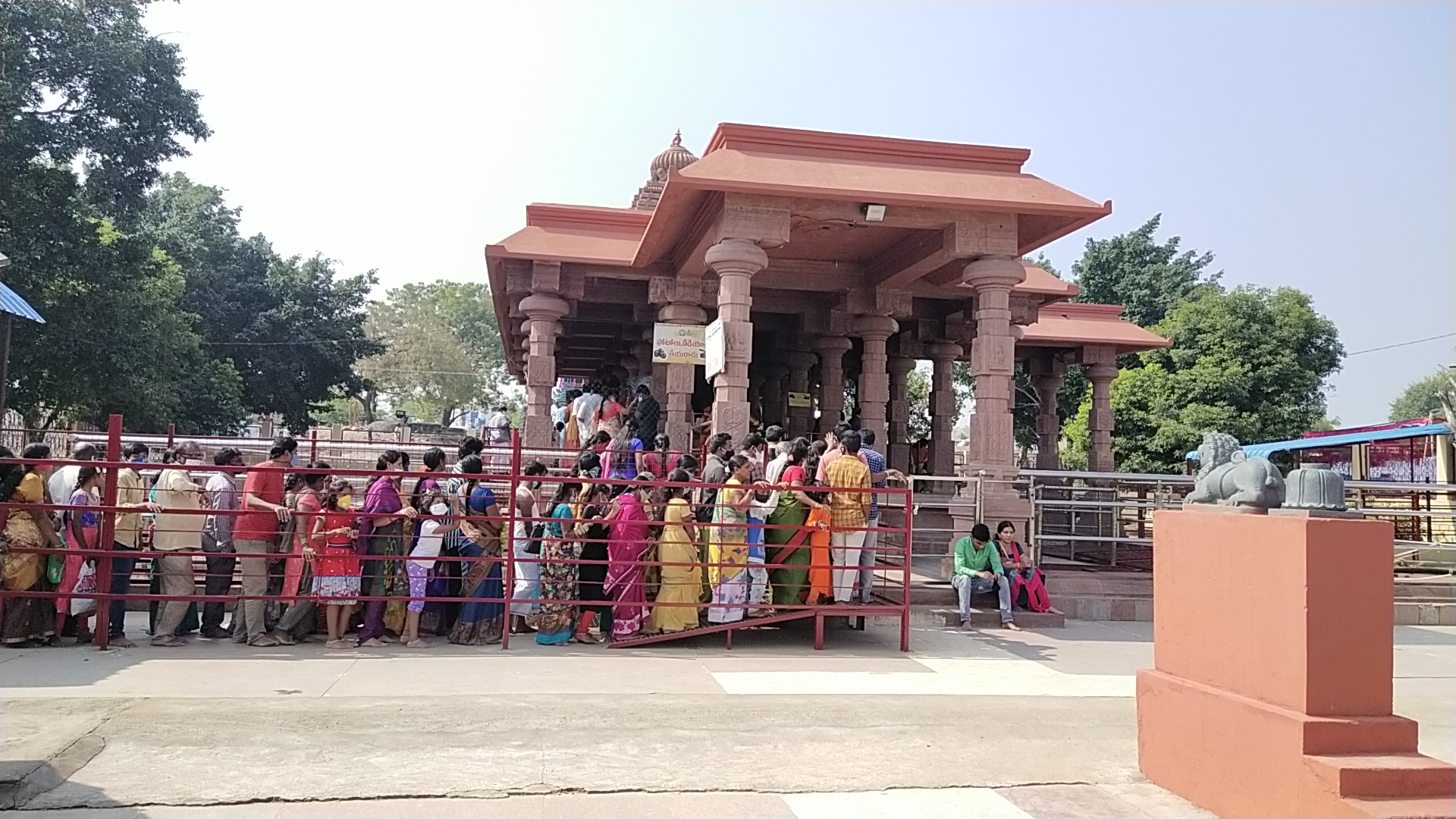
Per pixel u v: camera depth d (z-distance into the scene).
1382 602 4.25
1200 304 29.78
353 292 42.22
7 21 21.77
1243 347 28.53
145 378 24.94
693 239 12.23
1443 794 3.90
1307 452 24.75
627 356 21.03
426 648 7.80
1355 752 4.06
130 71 23.84
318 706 5.72
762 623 8.27
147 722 5.29
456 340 64.38
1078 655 8.60
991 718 6.13
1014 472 11.04
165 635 7.65
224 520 8.41
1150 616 10.95
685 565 7.80
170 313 27.84
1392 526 4.30
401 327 61.97
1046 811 4.52
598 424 13.30
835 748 5.34
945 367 18.05
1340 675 4.16
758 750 5.24
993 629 9.80
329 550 7.71
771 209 10.49
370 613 7.92
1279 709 4.21
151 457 12.30
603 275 14.03
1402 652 9.65
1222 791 4.48
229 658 7.22
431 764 4.79
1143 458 28.92
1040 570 11.05
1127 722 6.20
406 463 8.59
